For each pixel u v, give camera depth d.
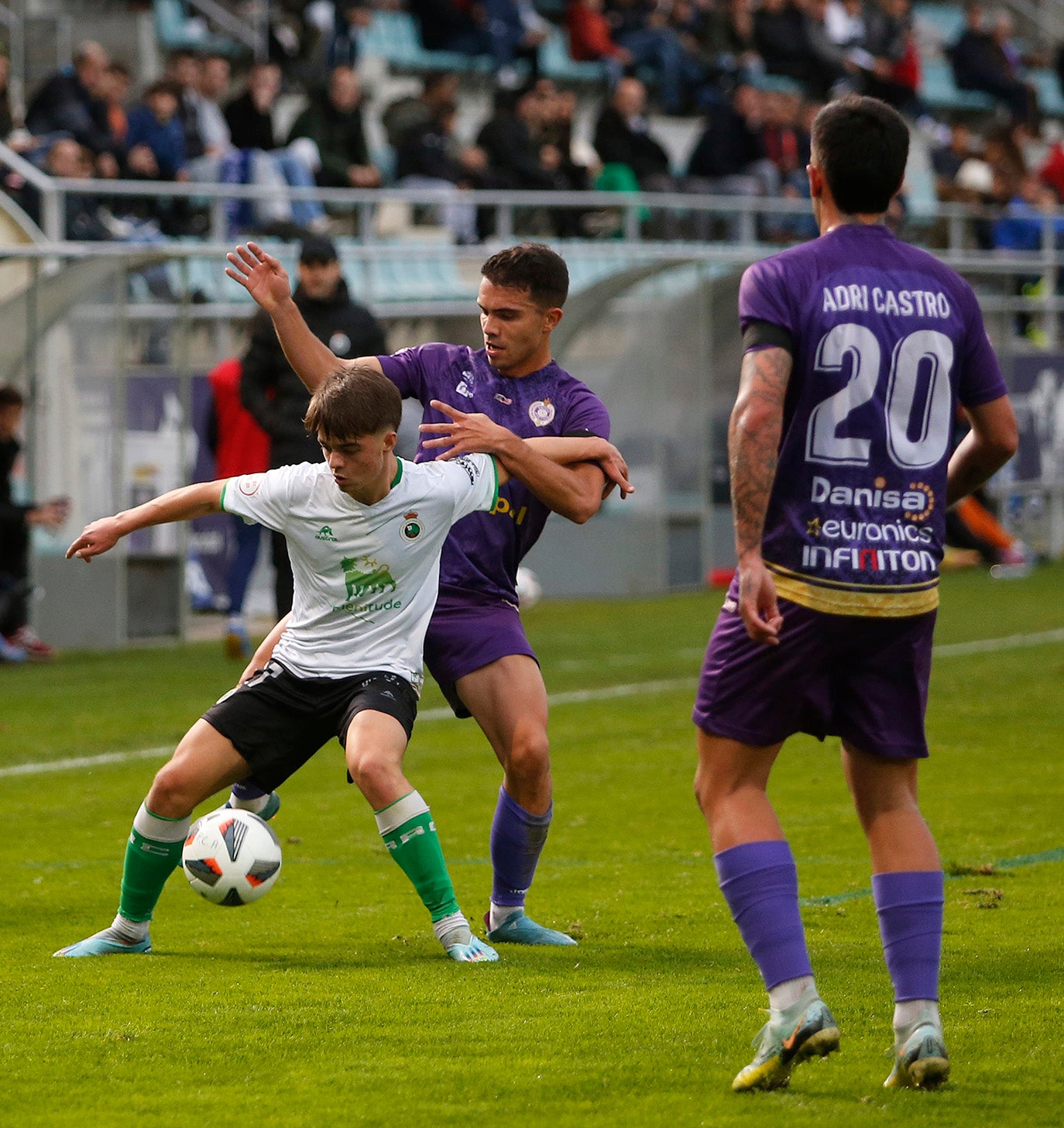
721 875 12.65
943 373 12.91
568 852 22.55
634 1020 14.26
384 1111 11.97
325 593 16.47
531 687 17.45
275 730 16.61
